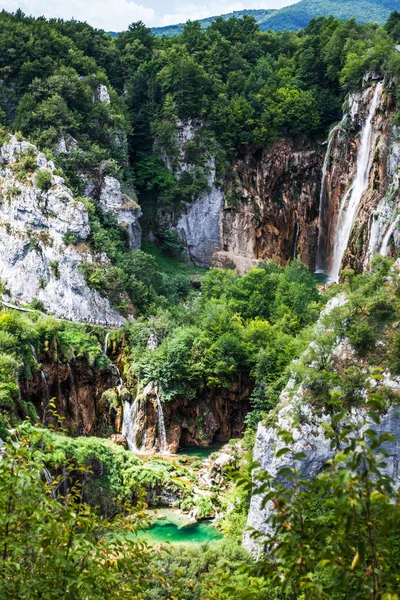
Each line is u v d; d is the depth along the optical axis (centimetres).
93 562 1589
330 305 6103
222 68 14488
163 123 12612
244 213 13038
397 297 5431
